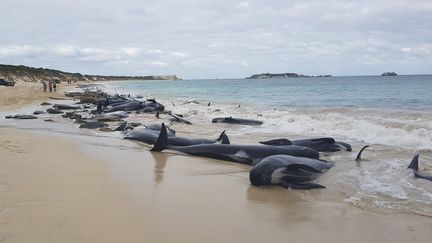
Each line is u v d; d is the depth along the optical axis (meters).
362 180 8.68
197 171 9.84
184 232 5.54
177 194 7.47
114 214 6.06
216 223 5.96
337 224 6.02
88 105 33.81
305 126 17.66
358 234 5.62
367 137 14.49
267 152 11.26
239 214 6.43
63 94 51.59
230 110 27.56
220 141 13.98
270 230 5.73
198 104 34.19
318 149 12.35
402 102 28.94
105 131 17.30
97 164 9.89
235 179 9.08
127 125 18.88
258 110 26.58
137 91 73.44
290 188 8.14
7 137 13.91
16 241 4.76
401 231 5.75
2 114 24.69
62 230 5.22
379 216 6.38
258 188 8.26
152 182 8.38
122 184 7.99
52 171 8.62
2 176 7.97
